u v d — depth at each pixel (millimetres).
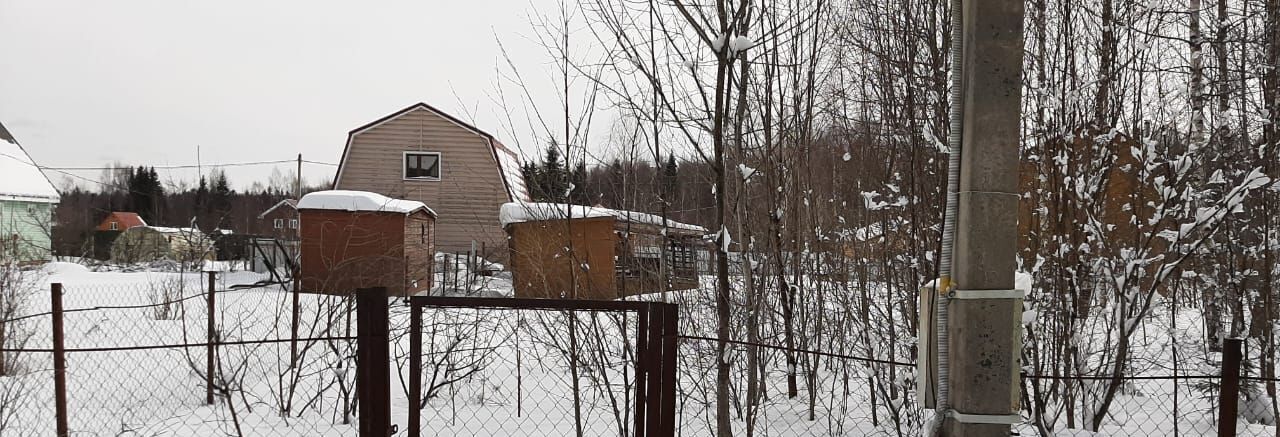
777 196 5211
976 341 2357
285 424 5172
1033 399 5418
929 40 5352
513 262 6145
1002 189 2348
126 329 8555
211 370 5223
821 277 5711
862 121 6352
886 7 5672
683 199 5602
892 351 5035
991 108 2344
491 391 5812
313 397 5855
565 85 4953
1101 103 5090
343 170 24250
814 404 5762
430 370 5727
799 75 5094
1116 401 5938
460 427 4980
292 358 5535
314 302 10164
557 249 5801
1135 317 4773
